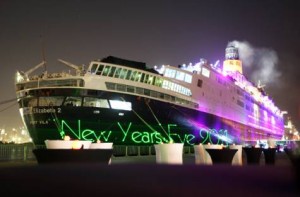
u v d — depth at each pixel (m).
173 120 50.38
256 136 91.25
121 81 44.41
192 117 54.19
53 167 12.34
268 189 8.92
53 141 14.05
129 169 14.04
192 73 55.66
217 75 65.12
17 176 11.30
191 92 54.69
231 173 12.96
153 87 47.62
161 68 53.47
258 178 11.31
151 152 46.81
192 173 12.73
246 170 14.11
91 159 12.63
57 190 8.71
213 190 8.76
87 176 11.23
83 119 42.09
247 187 9.39
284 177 11.46
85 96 42.38
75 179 10.68
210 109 60.19
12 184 9.70
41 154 12.31
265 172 13.31
